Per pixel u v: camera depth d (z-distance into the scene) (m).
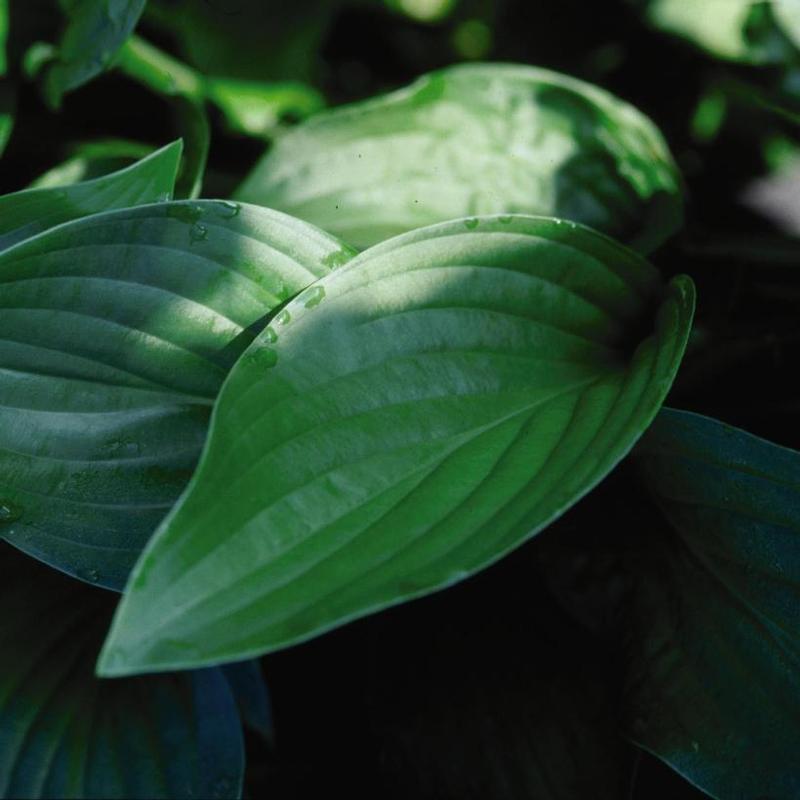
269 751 0.79
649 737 0.70
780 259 0.85
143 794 0.68
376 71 0.96
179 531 0.61
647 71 0.95
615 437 0.64
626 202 0.81
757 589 0.70
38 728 0.69
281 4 0.89
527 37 0.96
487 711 0.74
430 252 0.68
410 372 0.66
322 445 0.64
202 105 0.85
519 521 0.63
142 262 0.69
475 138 0.81
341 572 0.62
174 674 0.71
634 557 0.73
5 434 0.68
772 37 0.87
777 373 0.82
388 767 0.74
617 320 0.70
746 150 0.94
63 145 0.82
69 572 0.68
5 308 0.68
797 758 0.69
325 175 0.80
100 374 0.69
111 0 0.78
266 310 0.69
